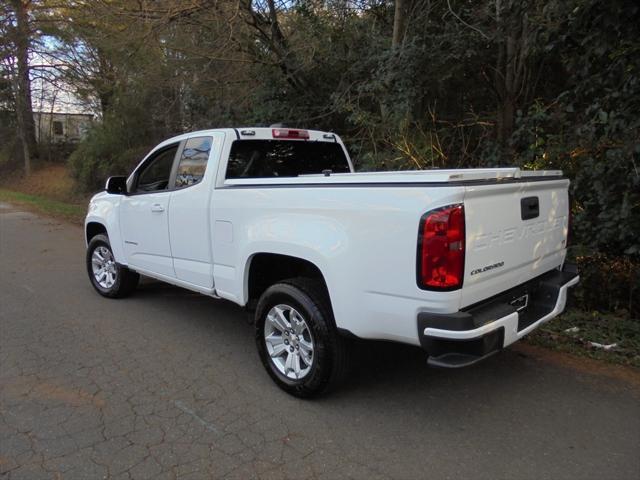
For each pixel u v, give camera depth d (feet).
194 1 28.96
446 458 9.91
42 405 12.10
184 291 21.89
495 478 9.30
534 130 21.34
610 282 18.44
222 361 14.58
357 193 10.61
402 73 24.13
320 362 11.62
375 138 26.99
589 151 17.95
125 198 18.67
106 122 58.23
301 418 11.46
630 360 13.93
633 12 15.99
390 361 14.30
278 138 15.90
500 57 24.62
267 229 12.51
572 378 13.15
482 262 10.02
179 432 10.94
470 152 26.32
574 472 9.41
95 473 9.57
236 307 19.65
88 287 22.81
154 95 45.65
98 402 12.25
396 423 11.19
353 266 10.69
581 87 18.56
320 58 31.27
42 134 93.97
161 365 14.34
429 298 9.60
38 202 62.03
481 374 13.43
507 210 10.62
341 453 10.14
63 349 15.48
